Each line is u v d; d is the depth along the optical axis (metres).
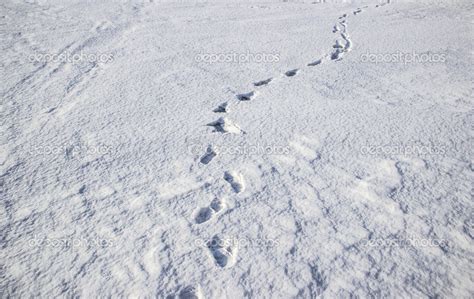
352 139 2.06
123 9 6.10
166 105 2.50
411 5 8.09
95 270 1.23
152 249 1.32
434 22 5.96
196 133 2.14
